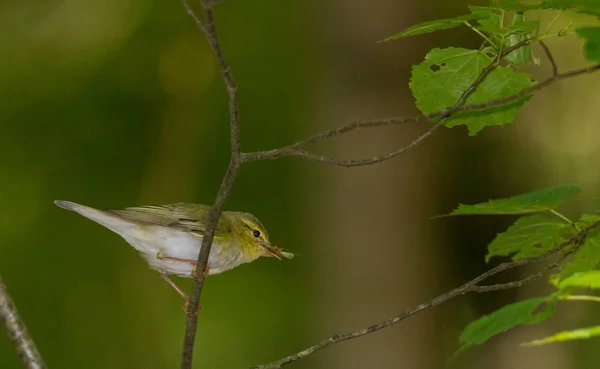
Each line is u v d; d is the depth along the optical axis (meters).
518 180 15.90
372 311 12.95
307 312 13.47
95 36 15.44
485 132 15.76
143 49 15.27
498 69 5.43
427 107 5.49
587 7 4.43
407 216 12.89
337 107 12.88
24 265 14.73
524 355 15.65
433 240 13.05
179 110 15.30
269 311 14.49
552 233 5.57
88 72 15.36
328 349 13.12
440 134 13.49
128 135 15.32
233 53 15.24
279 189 15.23
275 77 15.24
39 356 5.79
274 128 15.34
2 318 5.76
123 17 15.29
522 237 5.64
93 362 14.34
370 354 12.98
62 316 14.60
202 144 15.38
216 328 14.32
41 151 15.20
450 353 15.27
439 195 13.40
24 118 15.26
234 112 4.80
